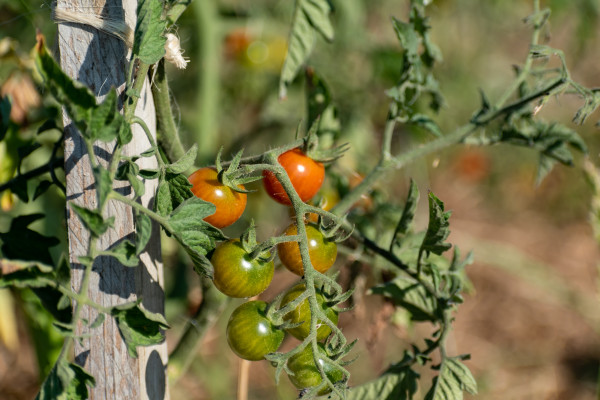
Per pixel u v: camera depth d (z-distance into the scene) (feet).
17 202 2.66
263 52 4.09
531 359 6.58
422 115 2.32
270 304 1.93
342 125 3.75
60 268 1.92
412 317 2.30
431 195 1.99
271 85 4.26
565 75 2.09
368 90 4.12
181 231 1.85
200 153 3.37
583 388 6.24
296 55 2.38
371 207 2.64
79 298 1.80
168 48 1.99
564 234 8.46
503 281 7.64
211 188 1.95
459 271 2.17
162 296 2.03
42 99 2.53
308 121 2.44
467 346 6.76
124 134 1.81
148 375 2.00
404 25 2.24
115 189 1.94
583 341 6.85
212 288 2.22
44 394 1.80
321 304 1.95
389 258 2.20
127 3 1.92
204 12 3.29
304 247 1.90
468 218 8.64
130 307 1.82
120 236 1.95
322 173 2.09
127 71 1.93
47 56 1.72
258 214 4.06
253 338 1.91
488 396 6.07
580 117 2.06
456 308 2.20
